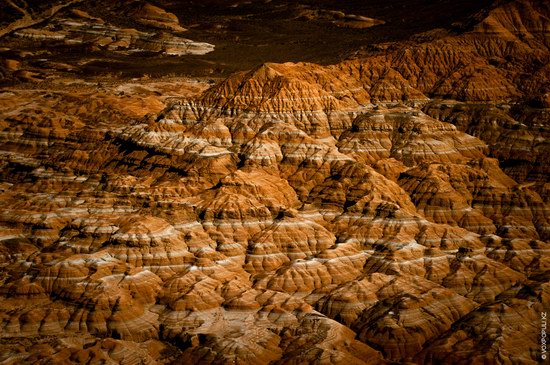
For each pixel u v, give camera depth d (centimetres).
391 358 12569
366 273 14938
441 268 15025
